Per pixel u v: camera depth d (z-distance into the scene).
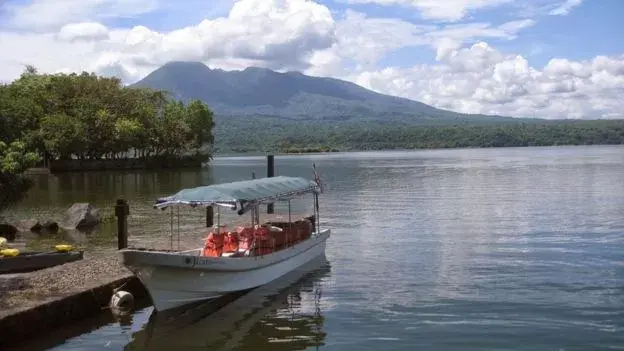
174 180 74.75
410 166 109.50
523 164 106.75
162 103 117.44
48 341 15.14
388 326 15.96
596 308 17.16
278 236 22.11
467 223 34.47
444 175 80.75
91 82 105.75
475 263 23.28
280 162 146.38
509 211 39.75
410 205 44.53
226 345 14.93
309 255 24.27
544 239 28.39
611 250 25.41
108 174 89.19
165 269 16.86
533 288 19.41
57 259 20.95
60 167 95.06
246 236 20.95
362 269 22.70
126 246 23.23
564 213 38.00
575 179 67.44
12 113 81.88
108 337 15.52
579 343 14.48
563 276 20.94
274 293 19.62
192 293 17.83
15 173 26.12
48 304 15.59
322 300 18.64
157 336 15.63
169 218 36.75
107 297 17.64
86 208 33.03
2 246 22.05
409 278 21.09
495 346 14.35
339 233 31.44
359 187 62.62
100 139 100.06
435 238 29.34
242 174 88.94
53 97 99.69
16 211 40.47
